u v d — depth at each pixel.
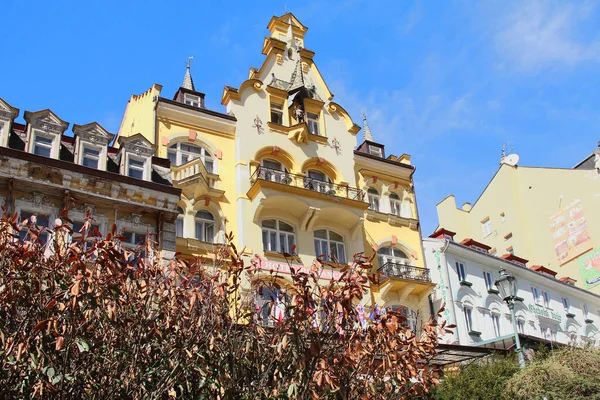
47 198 20.05
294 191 27.22
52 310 12.10
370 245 29.75
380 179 32.22
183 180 24.88
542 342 25.94
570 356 19.66
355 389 14.39
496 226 47.59
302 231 27.62
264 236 26.78
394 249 30.66
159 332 12.78
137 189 21.42
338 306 13.12
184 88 29.34
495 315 32.97
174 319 13.57
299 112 30.48
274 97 30.47
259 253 25.78
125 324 12.73
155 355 13.23
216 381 13.32
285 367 13.68
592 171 43.19
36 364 11.34
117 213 20.98
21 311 12.15
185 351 13.06
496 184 48.47
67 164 20.39
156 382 12.83
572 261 42.75
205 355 13.45
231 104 29.02
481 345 26.33
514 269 35.78
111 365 12.38
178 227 24.88
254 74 30.72
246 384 13.64
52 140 21.30
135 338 12.83
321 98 32.44
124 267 12.70
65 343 11.71
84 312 12.14
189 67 33.09
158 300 13.91
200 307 14.03
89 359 12.16
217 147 27.75
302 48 33.28
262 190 26.39
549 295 38.12
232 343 14.00
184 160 26.81
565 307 39.06
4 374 11.23
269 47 32.47
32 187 19.81
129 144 22.50
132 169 22.30
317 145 30.34
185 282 14.48
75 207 20.33
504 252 46.47
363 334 14.41
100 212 20.70
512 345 25.84
